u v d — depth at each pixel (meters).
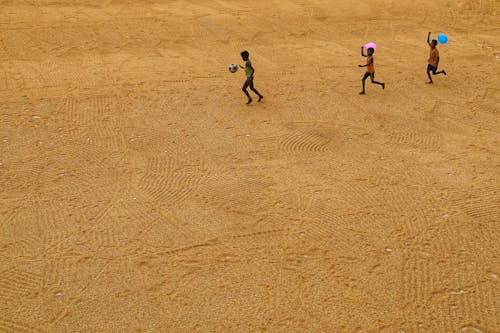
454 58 16.42
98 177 8.60
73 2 20.11
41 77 13.50
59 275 6.23
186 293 6.00
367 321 5.62
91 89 12.83
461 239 7.09
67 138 10.08
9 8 18.84
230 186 8.42
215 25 18.86
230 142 10.12
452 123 11.41
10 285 6.04
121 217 7.48
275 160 9.40
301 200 8.05
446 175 8.92
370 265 6.55
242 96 12.79
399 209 7.84
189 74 14.28
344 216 7.64
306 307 5.81
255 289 6.09
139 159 9.30
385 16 20.89
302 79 14.16
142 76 13.95
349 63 15.69
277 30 18.80
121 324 5.51
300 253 6.77
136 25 18.30
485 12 21.56
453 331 5.47
